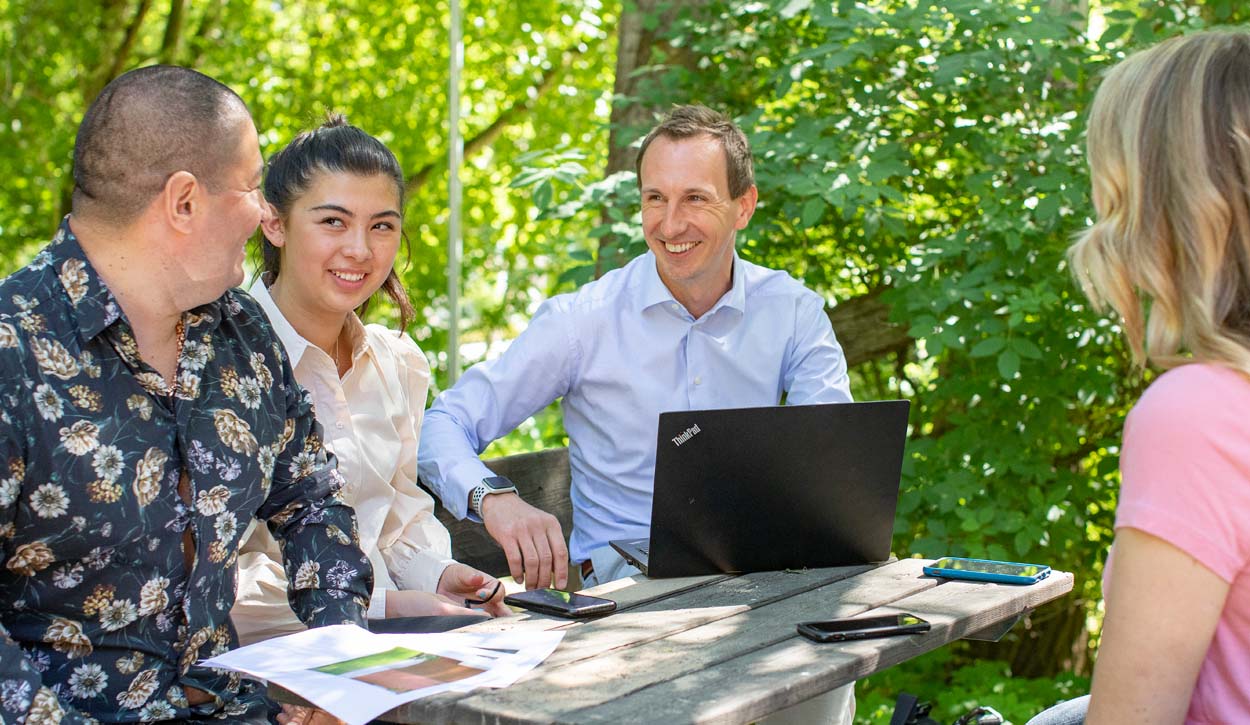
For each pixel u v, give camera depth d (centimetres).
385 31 941
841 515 241
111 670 191
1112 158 169
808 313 323
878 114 424
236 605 250
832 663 180
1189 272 162
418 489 288
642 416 312
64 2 943
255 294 269
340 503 232
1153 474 157
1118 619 159
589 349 311
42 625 186
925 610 210
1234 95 160
